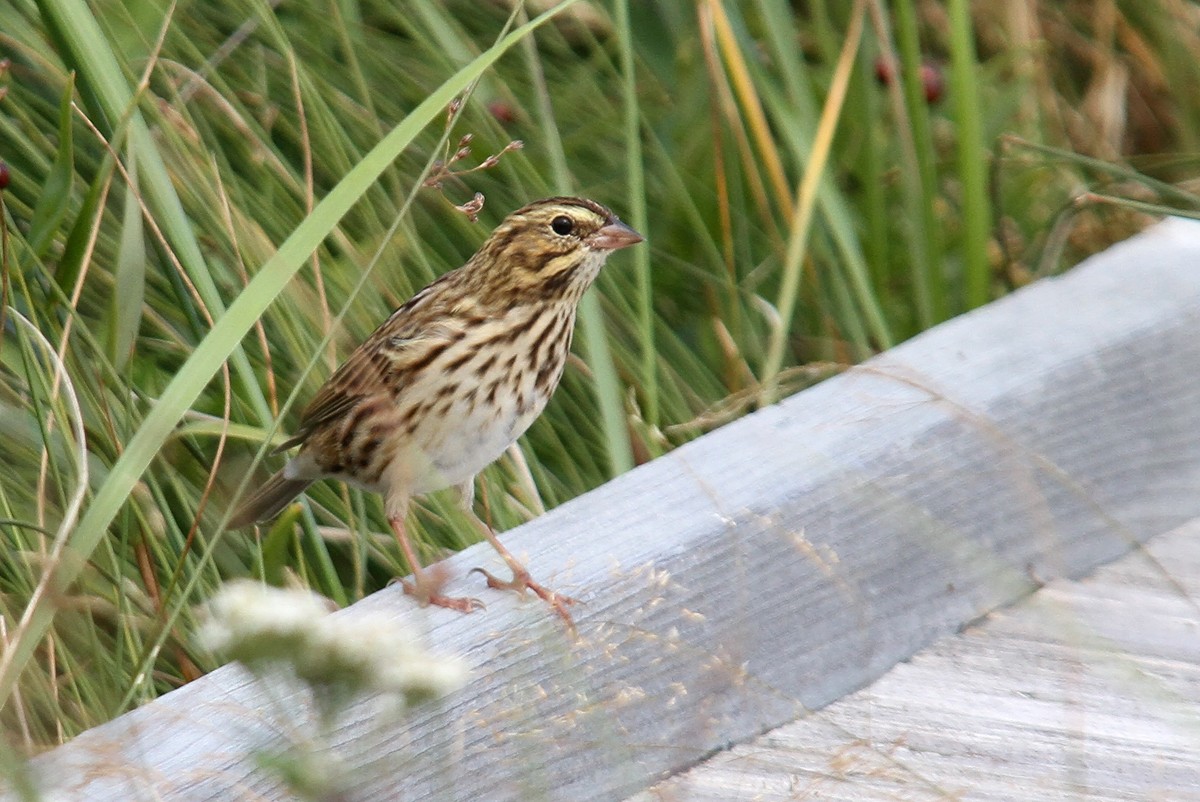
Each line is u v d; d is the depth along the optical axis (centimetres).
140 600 884
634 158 1018
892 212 1358
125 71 956
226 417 855
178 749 603
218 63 1081
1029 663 800
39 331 847
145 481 912
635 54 1315
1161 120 1542
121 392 904
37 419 852
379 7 1171
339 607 890
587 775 699
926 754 734
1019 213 1379
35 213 904
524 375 900
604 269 1139
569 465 1053
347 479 928
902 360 884
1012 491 844
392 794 641
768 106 1284
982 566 828
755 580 760
